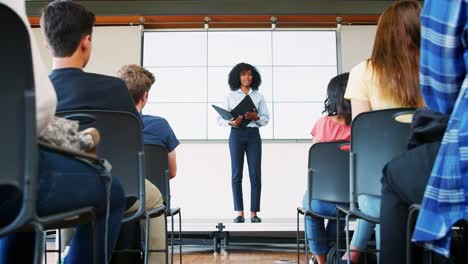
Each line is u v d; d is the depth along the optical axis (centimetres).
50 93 96
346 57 605
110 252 137
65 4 175
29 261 134
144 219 212
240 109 466
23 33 85
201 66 606
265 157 588
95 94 176
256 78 504
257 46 609
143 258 227
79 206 108
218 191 582
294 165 588
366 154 166
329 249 283
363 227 235
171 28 612
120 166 174
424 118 118
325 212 247
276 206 579
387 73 177
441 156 95
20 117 87
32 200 87
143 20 602
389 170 125
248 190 571
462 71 97
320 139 276
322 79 605
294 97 600
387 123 160
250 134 468
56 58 178
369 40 607
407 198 121
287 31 611
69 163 106
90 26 181
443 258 139
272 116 596
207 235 520
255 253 468
